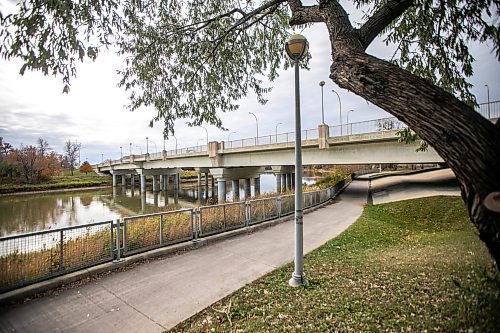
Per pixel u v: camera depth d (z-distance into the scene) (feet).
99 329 13.71
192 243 27.53
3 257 16.84
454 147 6.81
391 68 8.40
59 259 19.26
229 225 33.96
